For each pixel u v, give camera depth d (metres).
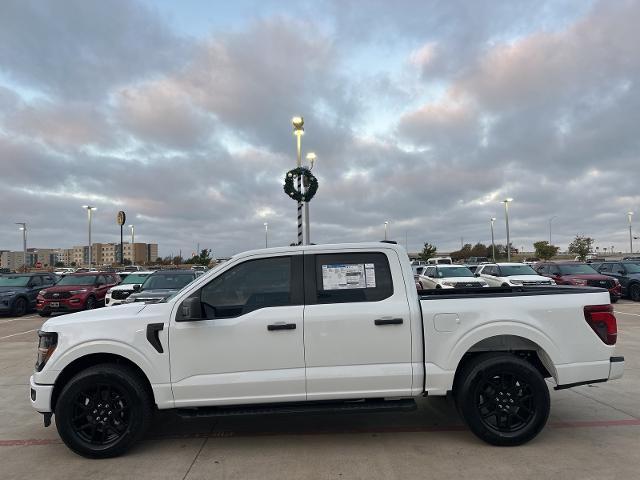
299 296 4.64
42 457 4.55
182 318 4.46
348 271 4.72
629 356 8.65
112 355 4.66
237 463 4.30
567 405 5.79
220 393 4.45
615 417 5.36
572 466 4.11
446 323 4.60
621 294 19.83
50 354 4.57
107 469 4.23
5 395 6.79
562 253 79.12
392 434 4.96
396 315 4.56
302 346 4.50
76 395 4.45
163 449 4.66
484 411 4.68
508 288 5.66
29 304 18.62
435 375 4.54
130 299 12.14
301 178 19.08
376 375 4.50
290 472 4.08
